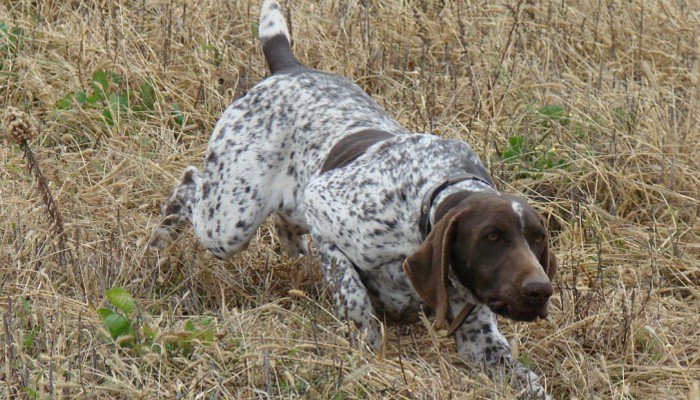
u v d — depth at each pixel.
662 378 8.55
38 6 13.48
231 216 9.61
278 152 9.57
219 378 7.68
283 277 10.12
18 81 12.48
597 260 10.19
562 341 8.95
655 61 13.62
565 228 10.63
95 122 12.02
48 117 12.09
